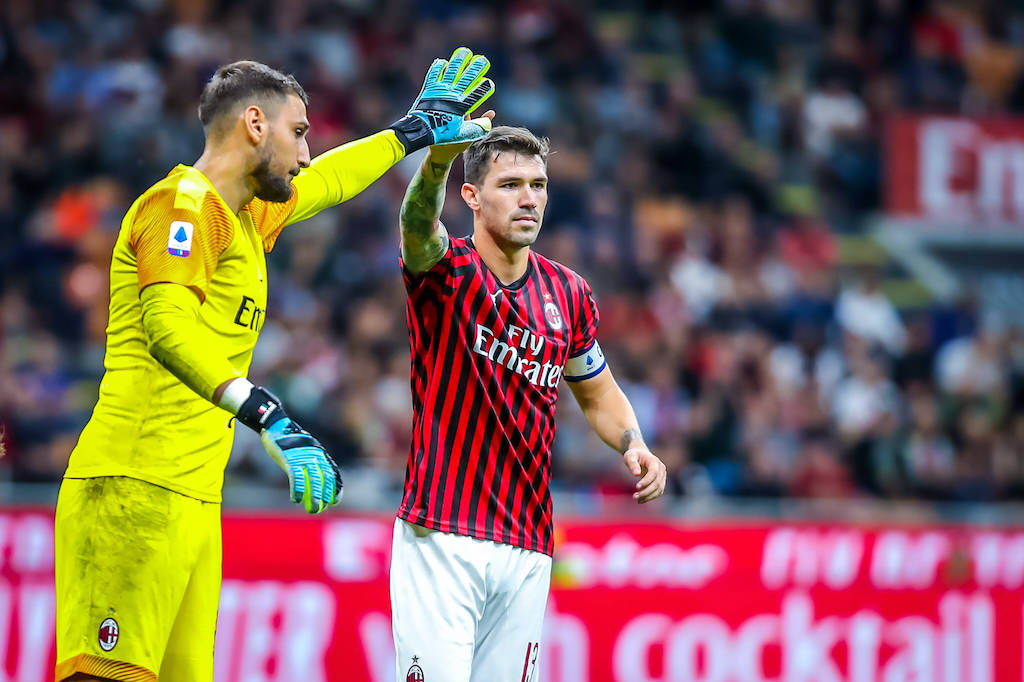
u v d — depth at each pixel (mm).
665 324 42250
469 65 14641
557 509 29047
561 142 50406
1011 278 56312
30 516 23125
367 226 43062
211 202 12617
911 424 39812
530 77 52156
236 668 23500
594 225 46781
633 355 38812
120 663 12562
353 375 35281
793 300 45969
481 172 14695
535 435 14641
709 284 45688
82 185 42469
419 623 14062
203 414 13078
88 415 34125
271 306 38875
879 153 57844
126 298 12930
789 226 51469
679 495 33188
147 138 43812
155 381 12773
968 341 45625
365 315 38875
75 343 37875
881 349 43531
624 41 61875
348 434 33875
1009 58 62875
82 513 12789
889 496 36156
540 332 14688
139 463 12773
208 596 13508
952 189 57188
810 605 25547
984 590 26141
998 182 57281
